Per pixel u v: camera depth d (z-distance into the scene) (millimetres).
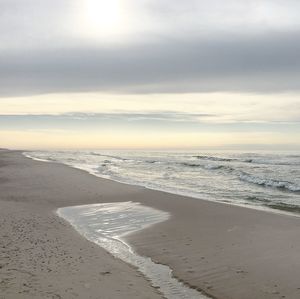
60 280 8422
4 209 17109
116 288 8203
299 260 9680
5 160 54125
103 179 29141
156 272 9531
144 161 60312
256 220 14453
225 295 8047
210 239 12133
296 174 35312
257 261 9820
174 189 25062
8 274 8625
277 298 7723
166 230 13578
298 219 14531
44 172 34250
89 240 12617
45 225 14203
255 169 41438
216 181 30125
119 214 16781
